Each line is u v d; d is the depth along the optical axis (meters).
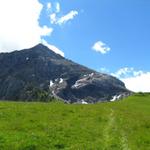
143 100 86.81
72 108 60.31
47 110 56.22
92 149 35.34
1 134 37.06
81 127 44.53
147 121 52.84
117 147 36.97
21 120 46.06
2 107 55.94
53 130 41.41
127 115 57.00
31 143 35.06
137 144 39.59
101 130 43.88
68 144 36.62
